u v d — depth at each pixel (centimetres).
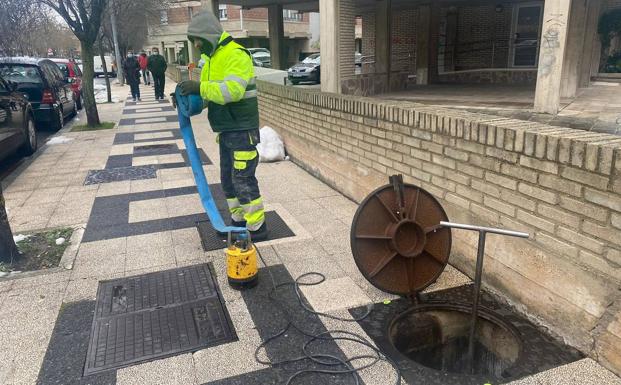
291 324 302
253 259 343
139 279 362
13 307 324
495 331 305
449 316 321
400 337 315
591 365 254
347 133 525
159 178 651
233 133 398
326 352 276
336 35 721
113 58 3819
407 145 411
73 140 970
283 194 566
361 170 505
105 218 495
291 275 366
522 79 1368
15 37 2016
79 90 1565
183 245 423
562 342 276
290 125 720
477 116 352
